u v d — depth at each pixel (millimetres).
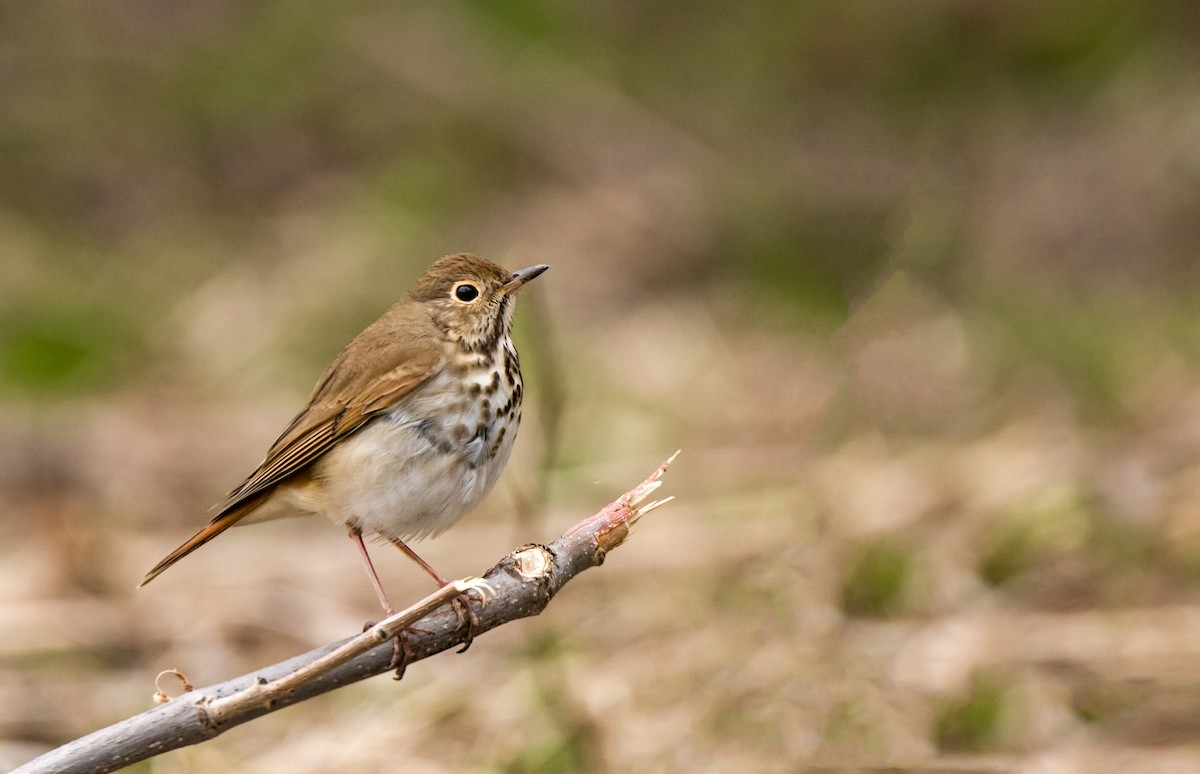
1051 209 18391
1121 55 20562
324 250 18578
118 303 17859
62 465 14461
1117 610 10719
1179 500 11914
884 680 9477
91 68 22234
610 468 13891
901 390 13406
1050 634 10305
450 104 21375
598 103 21516
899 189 18812
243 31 22688
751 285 18031
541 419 11883
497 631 10852
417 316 8188
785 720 9203
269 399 15906
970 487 12180
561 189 20250
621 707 9383
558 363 12898
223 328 17156
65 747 5941
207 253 19375
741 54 22516
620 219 19344
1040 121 20250
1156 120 19266
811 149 20594
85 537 12289
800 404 14641
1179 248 17703
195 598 11492
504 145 20906
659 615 10703
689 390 15672
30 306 17562
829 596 10445
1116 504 11969
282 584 11750
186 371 16750
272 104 21844
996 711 9344
